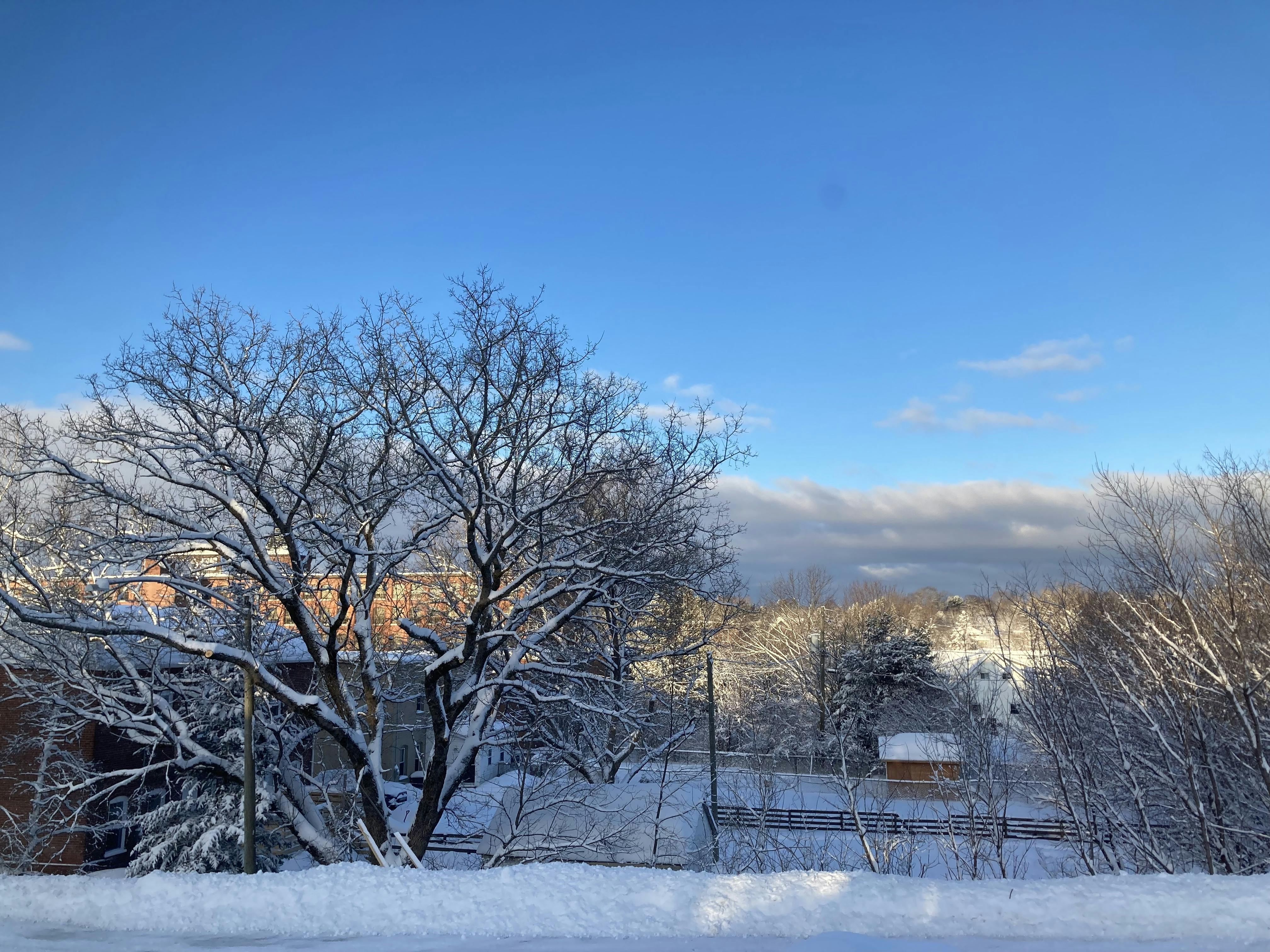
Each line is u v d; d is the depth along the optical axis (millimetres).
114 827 22156
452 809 22078
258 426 17141
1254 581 13516
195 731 19688
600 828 20875
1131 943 7594
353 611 18375
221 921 8820
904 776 38250
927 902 8258
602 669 24984
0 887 9664
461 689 17812
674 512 19922
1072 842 15625
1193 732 14109
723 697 44969
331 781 21781
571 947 7926
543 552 18719
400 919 8641
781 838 22469
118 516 16922
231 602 18469
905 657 47656
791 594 67125
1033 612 15688
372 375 17344
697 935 8094
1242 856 13820
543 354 17844
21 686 18562
